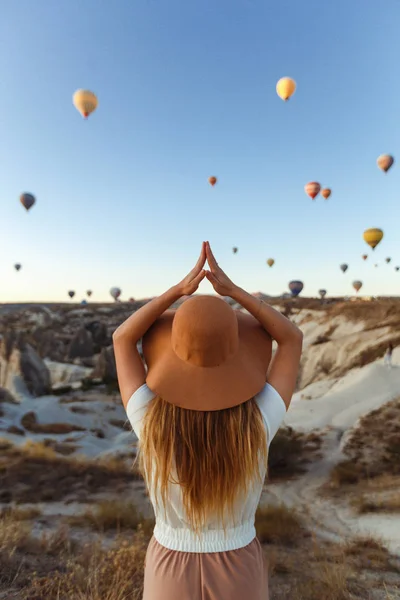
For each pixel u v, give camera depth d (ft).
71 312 254.68
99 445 71.72
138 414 4.55
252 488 4.50
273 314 4.82
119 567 11.74
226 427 4.32
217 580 4.37
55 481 39.65
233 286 4.84
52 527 23.47
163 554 4.55
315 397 98.89
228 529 4.49
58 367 154.20
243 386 4.43
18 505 32.24
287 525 25.54
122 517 24.62
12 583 12.43
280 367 4.81
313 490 43.37
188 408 4.34
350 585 14.51
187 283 4.77
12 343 132.36
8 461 46.68
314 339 125.90
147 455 4.43
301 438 67.05
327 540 23.24
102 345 199.11
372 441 62.44
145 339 4.98
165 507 4.46
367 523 30.19
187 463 4.30
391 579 15.88
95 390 129.59
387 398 83.76
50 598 11.30
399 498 36.14
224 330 4.32
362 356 110.83
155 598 4.48
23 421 86.12
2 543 15.58
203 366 4.45
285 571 16.15
